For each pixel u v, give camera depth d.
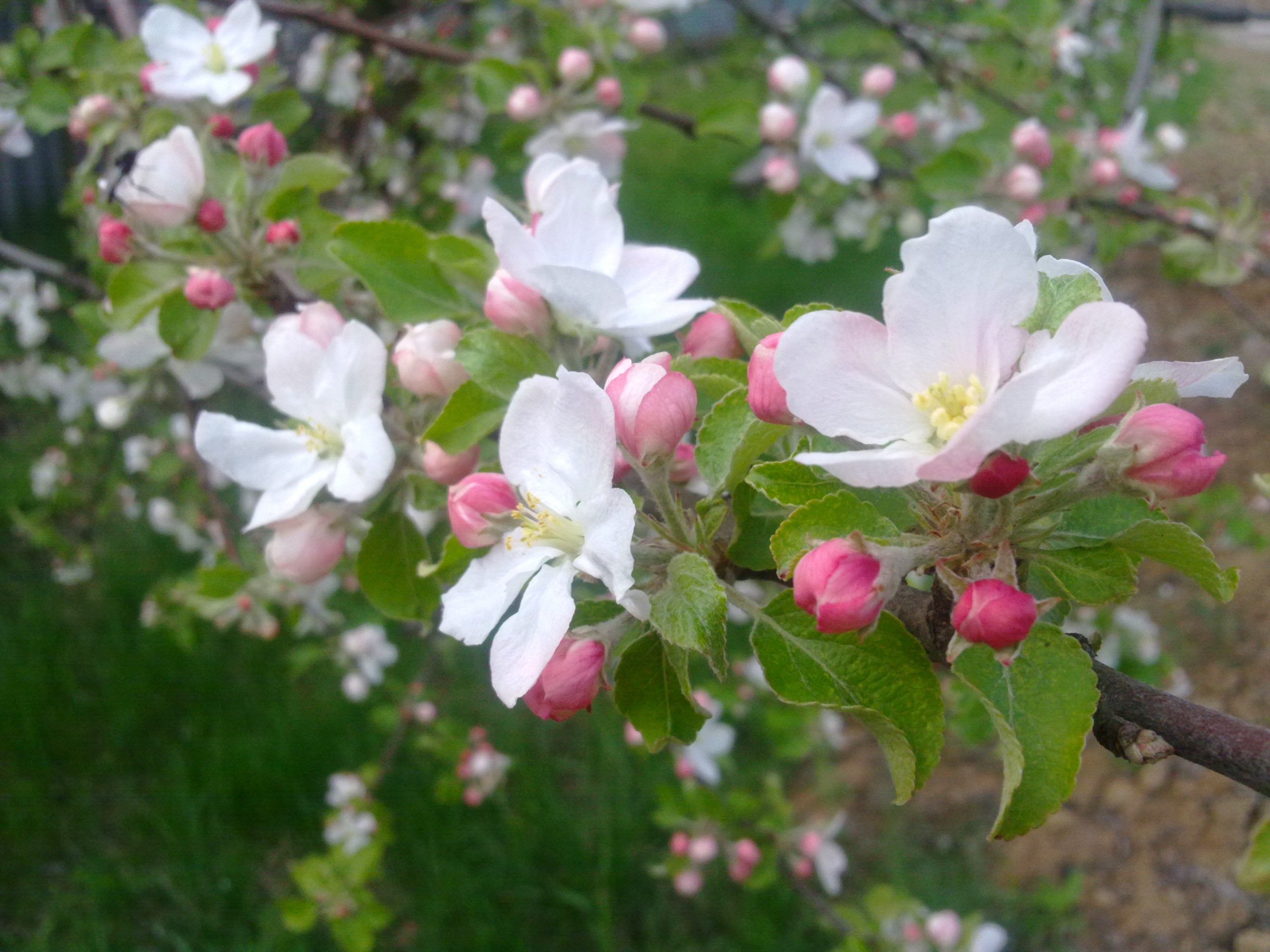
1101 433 0.17
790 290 1.25
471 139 0.71
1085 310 0.14
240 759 0.70
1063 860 0.69
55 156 1.32
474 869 0.66
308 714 0.74
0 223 1.28
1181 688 0.68
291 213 0.31
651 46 0.51
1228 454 0.98
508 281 0.23
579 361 0.24
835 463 0.14
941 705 0.18
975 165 0.51
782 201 0.54
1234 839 0.69
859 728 0.80
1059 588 0.18
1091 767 0.76
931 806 0.73
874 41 0.92
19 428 1.00
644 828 0.68
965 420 0.15
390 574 0.27
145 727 0.73
